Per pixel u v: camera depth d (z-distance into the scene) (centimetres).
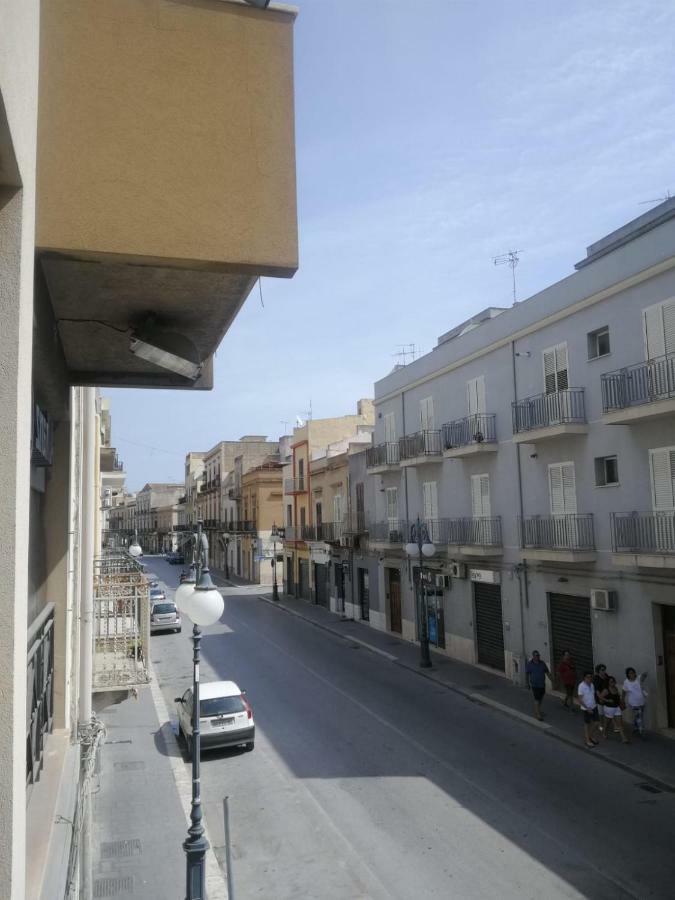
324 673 2292
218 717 1470
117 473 3203
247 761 1452
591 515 1764
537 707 1692
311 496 4225
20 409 237
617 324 1677
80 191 375
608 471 1745
